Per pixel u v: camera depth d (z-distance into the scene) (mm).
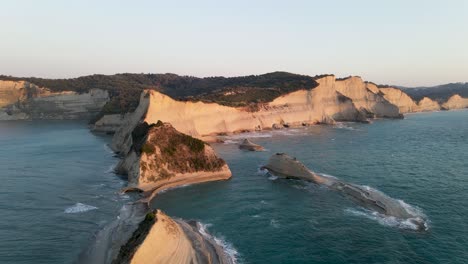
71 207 44500
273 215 41812
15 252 32562
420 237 35375
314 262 31281
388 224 38625
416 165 64875
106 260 30781
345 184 51031
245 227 38531
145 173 52938
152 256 28547
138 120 85562
